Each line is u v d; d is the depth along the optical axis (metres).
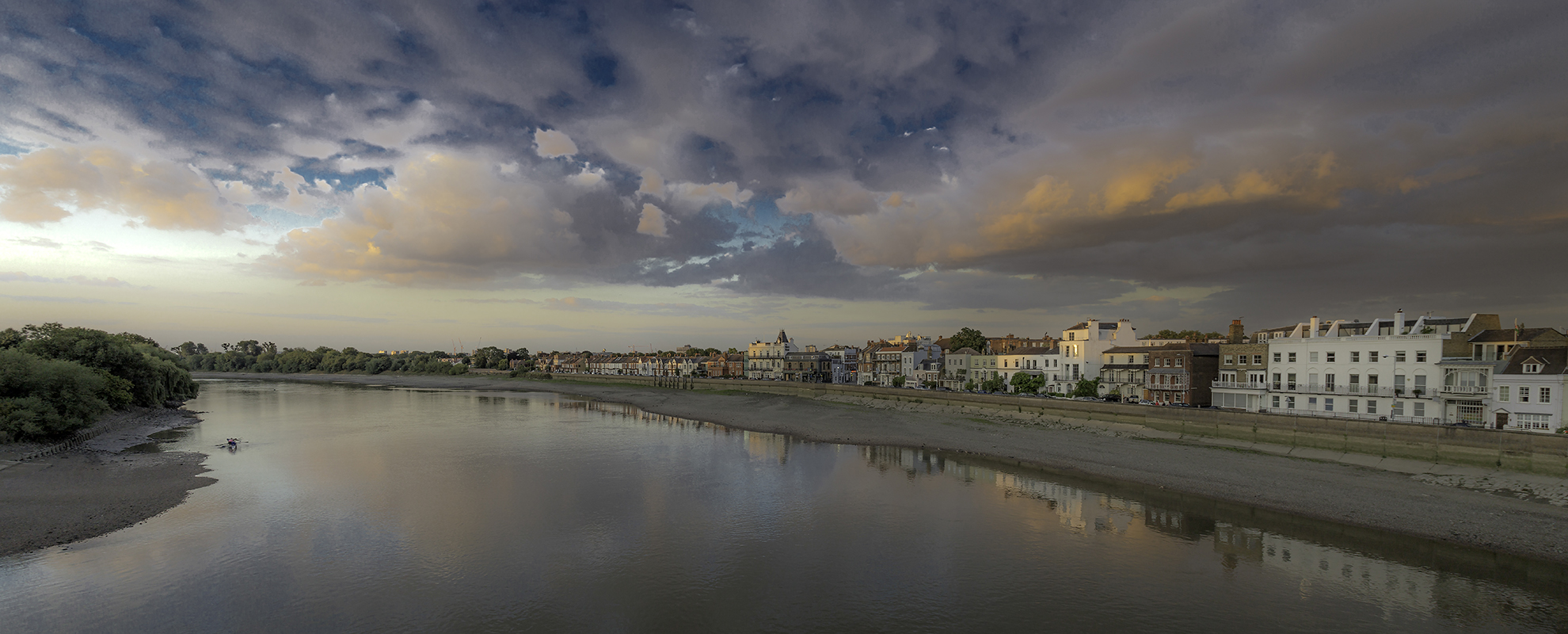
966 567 32.94
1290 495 44.38
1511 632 26.00
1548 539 34.78
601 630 26.23
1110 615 27.66
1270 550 35.19
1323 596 29.39
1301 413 69.06
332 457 61.12
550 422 92.56
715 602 28.88
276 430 81.69
